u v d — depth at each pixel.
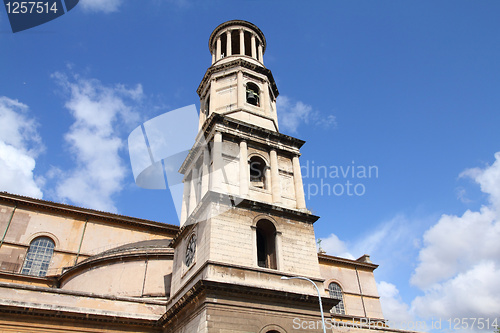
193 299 22.09
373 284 49.56
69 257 39.22
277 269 24.31
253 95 33.72
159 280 31.30
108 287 31.47
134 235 43.03
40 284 35.59
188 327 22.42
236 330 20.52
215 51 39.84
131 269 32.06
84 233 41.03
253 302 21.84
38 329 24.17
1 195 39.12
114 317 25.97
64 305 25.62
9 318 23.75
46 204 40.44
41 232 39.38
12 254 37.28
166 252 32.50
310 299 23.33
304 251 25.91
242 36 38.28
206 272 21.94
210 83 34.69
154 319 26.89
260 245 26.77
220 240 23.33
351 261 49.62
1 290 24.50
